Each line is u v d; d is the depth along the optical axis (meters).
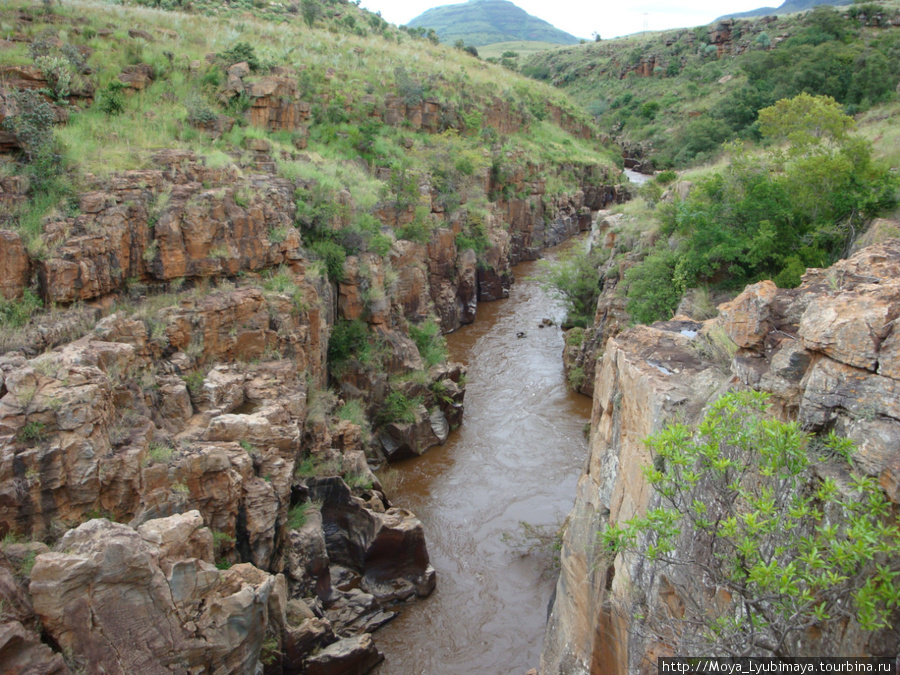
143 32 36.06
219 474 14.40
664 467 9.95
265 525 15.28
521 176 58.47
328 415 22.50
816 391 8.48
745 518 6.93
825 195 19.25
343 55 53.38
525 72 132.62
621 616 10.82
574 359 34.16
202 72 35.06
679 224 22.69
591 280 39.50
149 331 17.38
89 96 27.69
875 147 27.39
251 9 63.59
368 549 18.73
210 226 19.70
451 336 41.50
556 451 27.39
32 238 16.44
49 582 9.65
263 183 24.42
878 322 8.09
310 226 26.47
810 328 8.82
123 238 18.09
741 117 62.91
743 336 10.35
